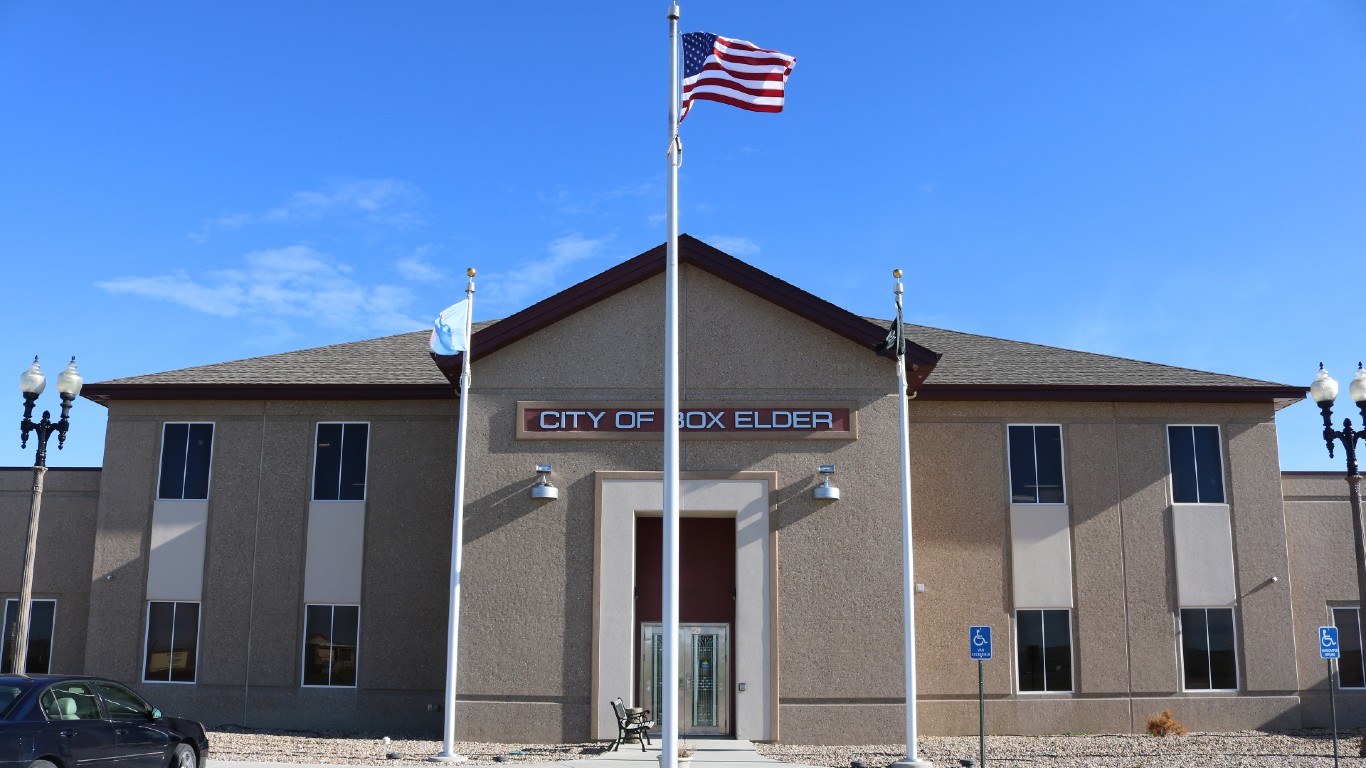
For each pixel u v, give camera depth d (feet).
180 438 73.92
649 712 64.18
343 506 72.33
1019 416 72.33
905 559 54.44
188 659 71.20
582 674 61.82
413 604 70.85
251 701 70.33
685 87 48.60
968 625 69.62
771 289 65.10
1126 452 72.02
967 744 62.69
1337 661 71.72
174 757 46.37
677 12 48.49
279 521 72.33
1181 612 70.33
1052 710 68.64
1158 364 77.66
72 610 74.90
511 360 65.77
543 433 64.69
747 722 61.11
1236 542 71.10
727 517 65.51
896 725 61.36
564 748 59.16
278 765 53.36
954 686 68.74
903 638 61.98
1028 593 69.97
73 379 59.31
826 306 64.69
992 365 77.00
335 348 83.82
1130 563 70.64
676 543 43.65
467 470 64.59
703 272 66.49
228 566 71.97
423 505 72.02
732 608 65.31
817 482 63.67
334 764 54.13
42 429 58.85
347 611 71.26
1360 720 70.95
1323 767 54.34
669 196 46.70
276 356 81.20
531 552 63.36
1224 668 69.87
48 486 76.69
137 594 71.87
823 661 61.77
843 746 60.59
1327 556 72.90
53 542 75.87
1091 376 73.87
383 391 72.49
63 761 39.32
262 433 73.56
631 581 62.80
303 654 70.74
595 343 65.72
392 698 69.82
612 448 64.49
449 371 65.51
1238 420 72.59
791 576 62.69
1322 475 74.08
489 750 58.70
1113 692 69.10
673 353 45.01
